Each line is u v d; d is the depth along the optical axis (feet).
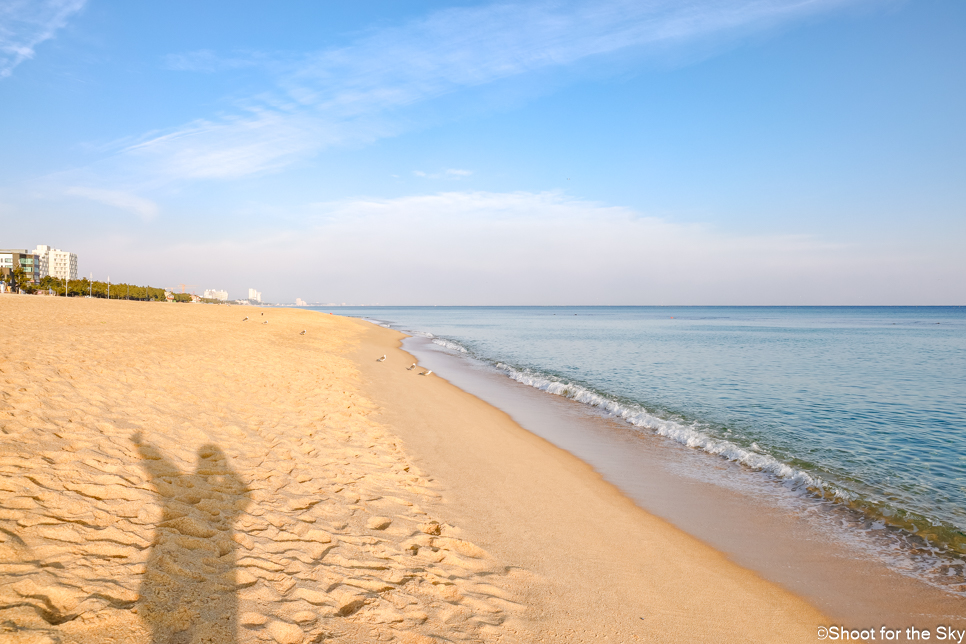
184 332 68.18
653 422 41.37
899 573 18.81
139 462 18.38
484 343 130.62
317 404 35.88
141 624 9.75
